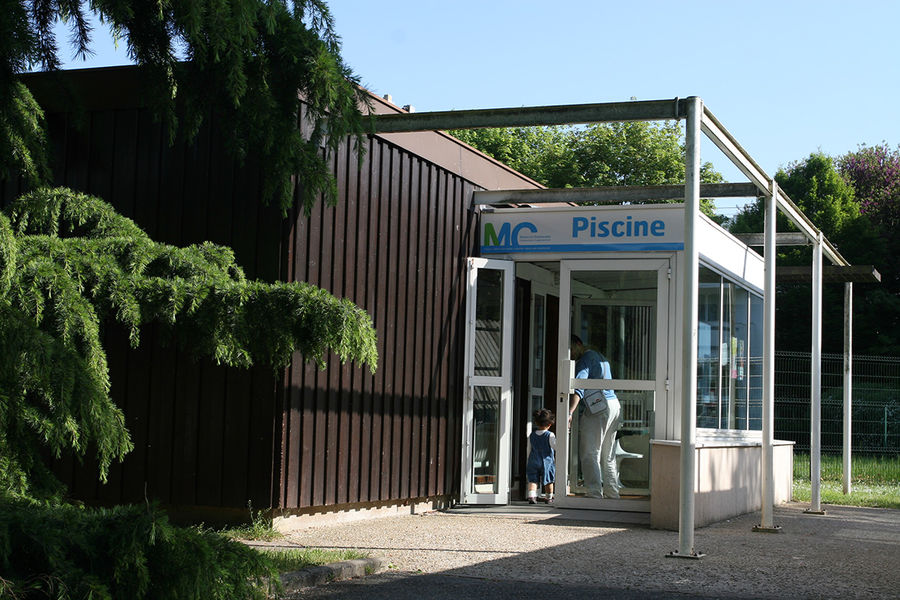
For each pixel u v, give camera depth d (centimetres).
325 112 664
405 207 983
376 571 640
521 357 1228
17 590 377
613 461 1031
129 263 561
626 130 3353
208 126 864
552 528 884
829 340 3111
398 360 970
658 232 1035
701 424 1068
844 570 679
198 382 849
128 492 867
